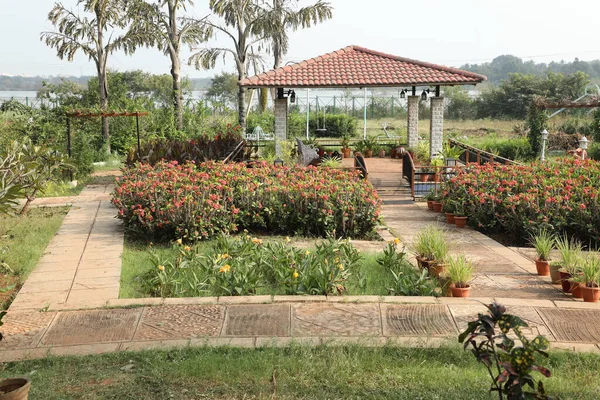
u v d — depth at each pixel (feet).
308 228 34.94
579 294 22.93
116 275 25.73
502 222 35.27
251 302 21.67
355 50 66.95
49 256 28.94
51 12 79.77
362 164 49.16
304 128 109.19
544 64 399.65
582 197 33.76
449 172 45.93
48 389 14.85
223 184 34.86
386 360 16.93
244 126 86.22
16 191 27.66
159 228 32.40
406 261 27.73
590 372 16.17
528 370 10.75
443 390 14.88
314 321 19.88
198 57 86.28
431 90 68.54
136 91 174.40
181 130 82.23
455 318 20.10
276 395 14.51
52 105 77.41
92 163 64.54
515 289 24.34
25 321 20.18
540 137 85.25
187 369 15.98
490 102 175.63
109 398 14.47
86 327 19.57
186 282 24.43
